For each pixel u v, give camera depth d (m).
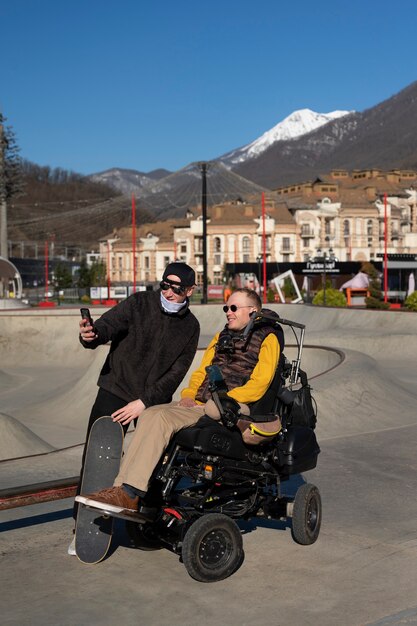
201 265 118.31
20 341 24.52
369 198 123.38
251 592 4.39
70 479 4.88
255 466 4.73
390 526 5.64
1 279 54.69
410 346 21.16
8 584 4.50
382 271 63.47
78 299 84.94
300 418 4.93
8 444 9.34
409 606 4.20
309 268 66.25
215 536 4.48
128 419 4.60
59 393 17.09
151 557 4.94
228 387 4.72
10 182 53.84
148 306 4.80
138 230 132.62
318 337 22.05
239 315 4.82
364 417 9.97
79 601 4.26
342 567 4.79
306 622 4.00
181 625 3.97
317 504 5.20
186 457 4.52
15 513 5.93
